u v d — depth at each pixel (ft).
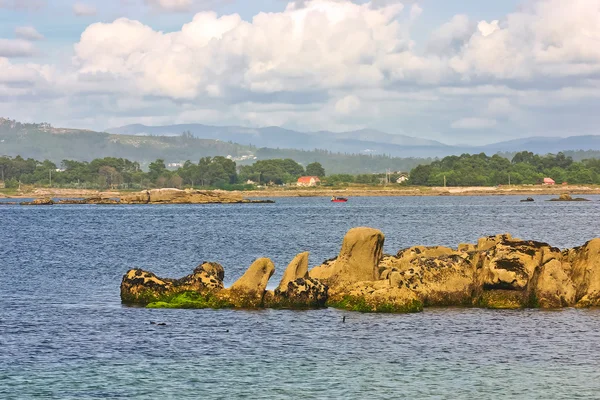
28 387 184.03
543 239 608.19
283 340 226.99
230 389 182.91
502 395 178.81
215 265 296.10
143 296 284.61
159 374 194.18
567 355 209.97
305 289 272.92
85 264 440.86
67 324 249.75
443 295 275.59
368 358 207.82
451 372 195.31
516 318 254.27
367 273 289.74
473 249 321.93
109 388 183.52
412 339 227.40
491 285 273.13
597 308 269.64
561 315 258.57
